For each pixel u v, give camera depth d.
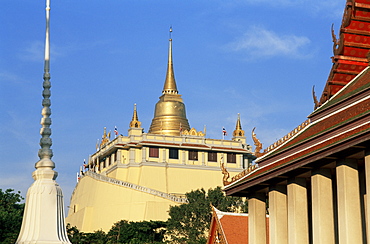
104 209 158.25
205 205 134.25
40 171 20.78
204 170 169.50
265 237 47.69
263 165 45.88
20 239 20.17
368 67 44.28
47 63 21.69
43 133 21.19
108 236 134.38
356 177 35.53
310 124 43.78
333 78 45.00
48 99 21.48
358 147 34.09
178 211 134.88
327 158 36.50
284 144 44.59
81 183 177.00
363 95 38.09
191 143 169.12
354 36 45.00
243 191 48.62
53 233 20.22
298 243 40.53
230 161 172.38
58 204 20.52
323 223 37.66
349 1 44.88
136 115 172.75
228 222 63.62
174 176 166.62
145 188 155.38
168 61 198.00
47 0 22.14
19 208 136.62
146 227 133.75
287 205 43.69
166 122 185.38
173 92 193.50
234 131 178.25
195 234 129.88
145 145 166.12
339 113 39.84
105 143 180.38
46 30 21.94
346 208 35.03
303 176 41.38
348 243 34.62
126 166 168.50
